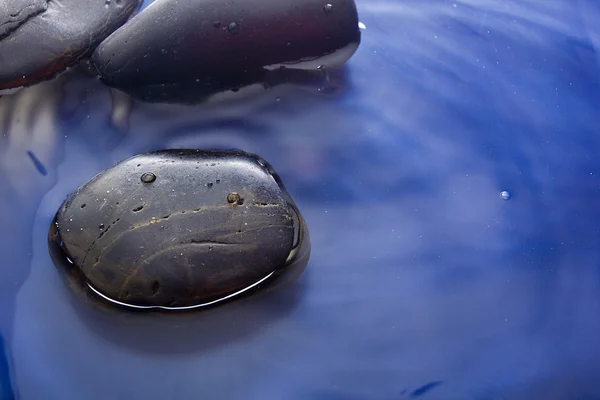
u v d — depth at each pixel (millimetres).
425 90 362
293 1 339
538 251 331
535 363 314
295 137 347
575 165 348
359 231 331
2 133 342
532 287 325
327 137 348
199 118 349
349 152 345
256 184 316
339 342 313
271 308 315
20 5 345
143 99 351
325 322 315
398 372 310
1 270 320
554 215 338
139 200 310
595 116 360
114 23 354
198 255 305
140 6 363
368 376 309
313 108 353
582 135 354
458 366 312
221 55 340
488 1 395
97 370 307
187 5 337
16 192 332
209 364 308
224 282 307
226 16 336
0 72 342
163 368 307
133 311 310
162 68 342
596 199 342
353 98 357
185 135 345
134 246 305
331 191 337
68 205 316
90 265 308
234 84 351
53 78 350
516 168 346
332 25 345
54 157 339
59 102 349
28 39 343
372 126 351
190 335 311
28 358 308
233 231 308
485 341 316
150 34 339
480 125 355
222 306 312
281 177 338
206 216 308
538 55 376
